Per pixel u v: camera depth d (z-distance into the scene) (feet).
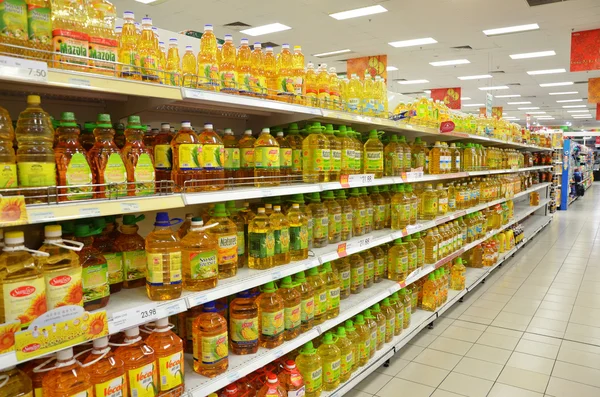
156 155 6.14
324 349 8.15
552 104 68.90
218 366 6.16
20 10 4.17
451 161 15.05
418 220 12.84
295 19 28.30
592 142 111.14
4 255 4.03
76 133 4.87
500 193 20.44
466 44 34.37
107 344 4.74
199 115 8.13
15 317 3.92
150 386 5.11
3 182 4.12
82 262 4.93
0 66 3.55
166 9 26.32
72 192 4.62
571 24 28.99
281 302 7.23
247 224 7.68
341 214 9.55
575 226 33.27
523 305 15.15
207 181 6.24
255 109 7.86
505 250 21.75
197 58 7.14
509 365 10.65
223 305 6.76
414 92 59.98
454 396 9.21
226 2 24.98
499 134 20.67
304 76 8.10
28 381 4.34
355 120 8.93
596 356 11.15
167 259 5.47
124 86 4.55
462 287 15.15
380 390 9.44
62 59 4.45
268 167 7.14
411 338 11.38
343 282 9.61
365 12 26.78
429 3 25.11
